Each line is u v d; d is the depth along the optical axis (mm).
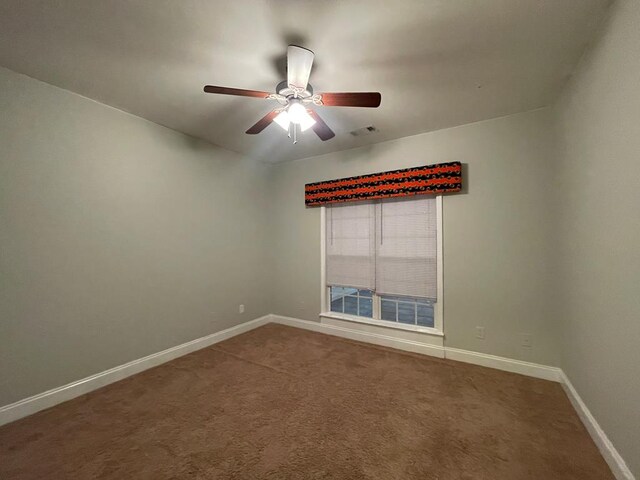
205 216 3234
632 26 1209
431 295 2955
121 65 1859
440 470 1462
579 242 1853
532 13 1428
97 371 2311
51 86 2082
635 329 1225
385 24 1495
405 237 3113
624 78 1281
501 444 1639
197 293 3137
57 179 2107
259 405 2047
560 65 1845
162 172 2809
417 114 2551
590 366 1701
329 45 1661
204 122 2738
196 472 1455
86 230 2268
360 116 2594
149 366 2654
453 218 2820
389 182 3086
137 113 2549
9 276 1887
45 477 1431
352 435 1726
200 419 1889
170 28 1521
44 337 2033
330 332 3604
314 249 3793
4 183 1872
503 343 2588
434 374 2502
